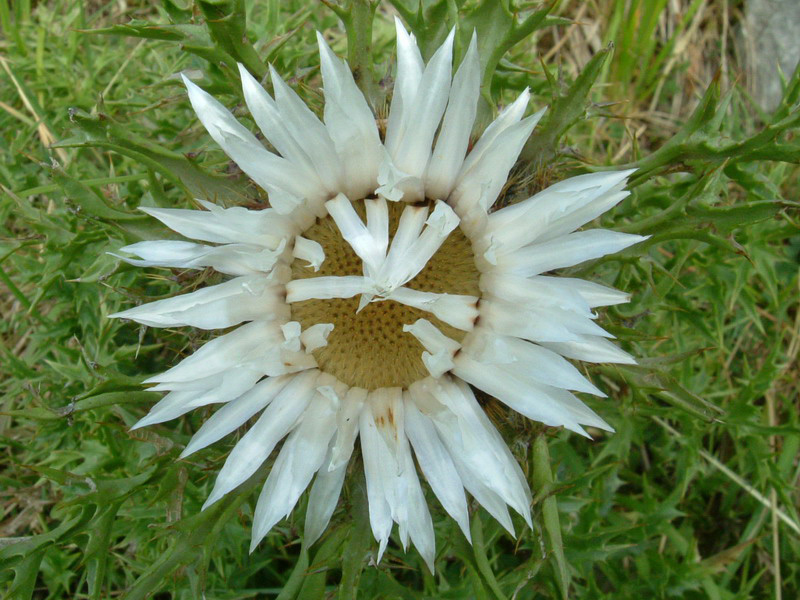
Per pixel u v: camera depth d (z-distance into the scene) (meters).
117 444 0.21
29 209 0.20
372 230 0.15
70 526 0.14
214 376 0.15
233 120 0.15
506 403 0.15
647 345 0.24
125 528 0.21
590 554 0.20
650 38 0.28
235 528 0.20
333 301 0.16
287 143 0.15
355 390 0.15
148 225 0.15
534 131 0.16
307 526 0.15
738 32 0.29
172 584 0.19
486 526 0.16
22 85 0.24
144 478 0.15
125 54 0.26
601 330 0.14
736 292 0.22
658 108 0.29
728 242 0.15
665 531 0.23
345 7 0.15
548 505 0.14
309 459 0.15
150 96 0.24
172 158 0.15
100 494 0.14
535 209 0.14
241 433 0.16
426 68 0.14
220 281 0.15
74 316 0.23
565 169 0.16
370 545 0.16
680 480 0.24
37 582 0.24
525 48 0.27
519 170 0.16
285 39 0.17
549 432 0.15
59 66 0.25
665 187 0.20
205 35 0.16
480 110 0.16
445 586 0.21
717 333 0.24
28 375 0.23
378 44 0.25
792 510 0.23
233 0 0.15
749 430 0.23
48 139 0.24
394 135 0.15
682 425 0.23
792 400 0.26
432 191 0.15
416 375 0.16
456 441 0.15
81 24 0.25
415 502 0.15
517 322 0.15
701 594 0.23
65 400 0.22
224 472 0.15
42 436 0.22
